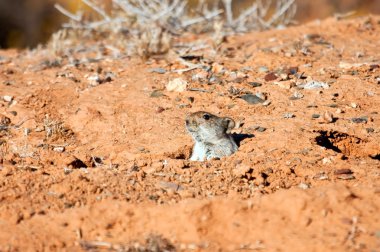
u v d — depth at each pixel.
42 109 16.56
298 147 13.94
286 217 10.73
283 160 13.37
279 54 19.20
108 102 16.70
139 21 23.33
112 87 17.58
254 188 12.12
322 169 12.94
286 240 10.22
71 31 24.33
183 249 10.20
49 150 14.35
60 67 19.58
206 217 10.75
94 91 17.38
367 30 21.67
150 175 12.78
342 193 11.07
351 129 15.02
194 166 13.20
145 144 14.80
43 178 12.41
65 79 18.27
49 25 35.84
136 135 15.25
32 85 17.92
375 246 9.92
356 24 22.11
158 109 16.22
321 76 17.69
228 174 12.75
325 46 20.14
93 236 10.64
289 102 16.33
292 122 15.26
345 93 16.72
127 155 14.28
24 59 20.95
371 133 14.91
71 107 16.67
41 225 10.87
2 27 35.47
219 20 24.83
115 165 13.65
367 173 12.63
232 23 24.66
